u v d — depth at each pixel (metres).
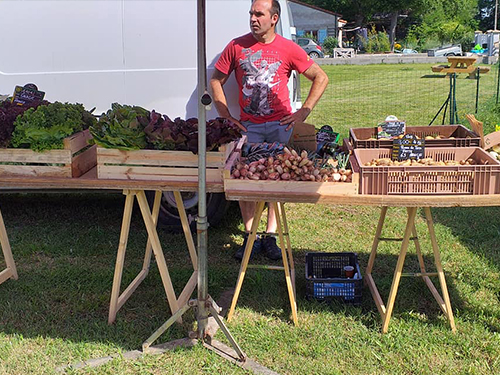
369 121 10.38
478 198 2.88
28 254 4.42
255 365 2.98
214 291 3.75
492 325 3.33
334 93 14.70
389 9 47.75
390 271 4.10
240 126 3.85
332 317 3.42
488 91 13.93
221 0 4.31
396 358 3.03
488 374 2.89
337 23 40.53
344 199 2.96
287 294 3.71
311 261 3.87
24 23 4.58
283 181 2.98
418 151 3.34
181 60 4.43
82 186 3.10
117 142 3.00
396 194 2.98
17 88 3.54
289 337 3.21
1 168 3.17
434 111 11.23
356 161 3.19
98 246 4.57
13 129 3.14
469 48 36.28
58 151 3.11
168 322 3.10
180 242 4.66
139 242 4.65
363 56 31.83
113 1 4.45
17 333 3.29
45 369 2.96
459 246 4.55
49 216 5.29
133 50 4.47
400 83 16.50
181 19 4.38
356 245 4.60
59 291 3.78
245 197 2.99
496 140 3.51
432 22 48.25
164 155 3.04
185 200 4.71
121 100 4.55
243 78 3.89
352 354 3.07
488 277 3.95
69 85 4.59
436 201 2.90
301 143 3.47
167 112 4.51
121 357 3.04
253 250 4.32
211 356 3.03
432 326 3.30
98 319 3.41
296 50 3.86
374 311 3.51
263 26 3.74
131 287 3.61
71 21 4.53
